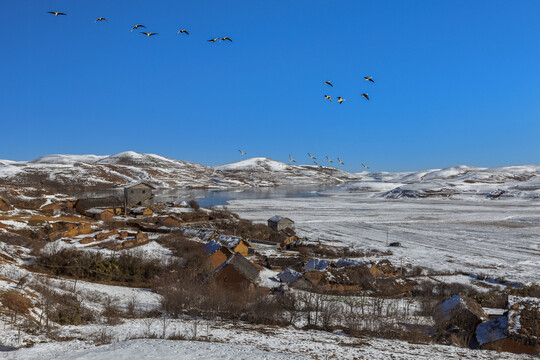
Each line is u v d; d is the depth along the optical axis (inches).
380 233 4421.8
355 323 1126.4
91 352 644.7
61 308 1002.1
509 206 7519.7
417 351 861.2
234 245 2615.7
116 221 3467.0
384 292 1921.8
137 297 1448.1
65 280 1579.7
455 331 1168.2
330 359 709.3
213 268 2016.5
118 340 783.1
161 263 2053.4
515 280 2444.6
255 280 1745.8
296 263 2578.7
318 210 6545.3
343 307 1428.4
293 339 887.7
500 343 1043.3
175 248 2354.8
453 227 4904.0
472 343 1115.9
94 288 1520.7
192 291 1337.4
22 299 968.3
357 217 5777.6
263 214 5782.5
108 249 2198.6
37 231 2556.6
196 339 814.5
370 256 3181.6
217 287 1491.1
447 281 2412.6
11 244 2105.1
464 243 3863.2
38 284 1200.2
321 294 1616.6
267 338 872.9
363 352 792.3
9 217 2849.4
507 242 3927.2
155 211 4480.8
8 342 711.1
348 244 3730.3
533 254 3376.0
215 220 4244.6
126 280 1862.7
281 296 1437.0
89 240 2427.4
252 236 3848.4
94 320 1023.0
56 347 703.1
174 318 1131.3
